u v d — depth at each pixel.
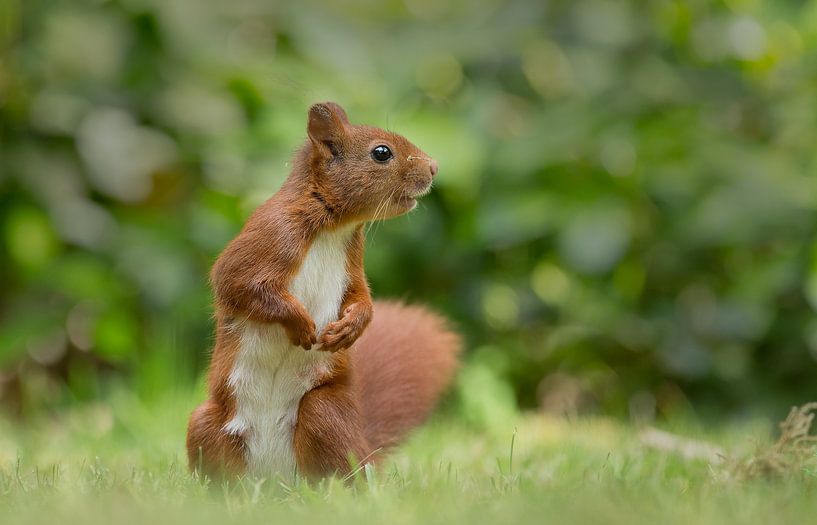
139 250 12.32
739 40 13.19
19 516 5.45
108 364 13.30
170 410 10.34
